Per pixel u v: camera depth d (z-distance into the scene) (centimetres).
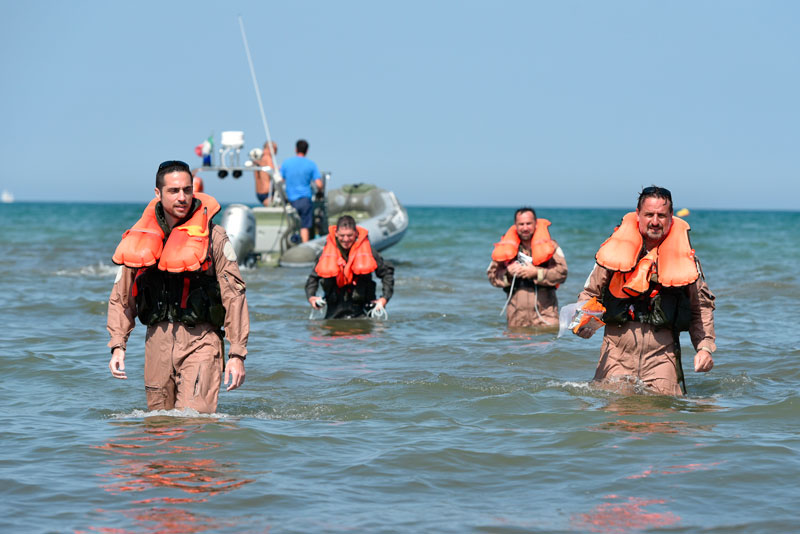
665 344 1259
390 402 1230
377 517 763
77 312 2203
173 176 1070
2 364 1486
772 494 819
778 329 1969
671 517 763
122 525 737
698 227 10600
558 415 1128
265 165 3781
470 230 8488
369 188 4750
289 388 1335
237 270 1093
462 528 739
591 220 14850
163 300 1090
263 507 784
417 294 2767
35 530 724
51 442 989
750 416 1119
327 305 2173
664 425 1070
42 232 7712
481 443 1000
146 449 958
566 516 768
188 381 1097
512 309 2017
